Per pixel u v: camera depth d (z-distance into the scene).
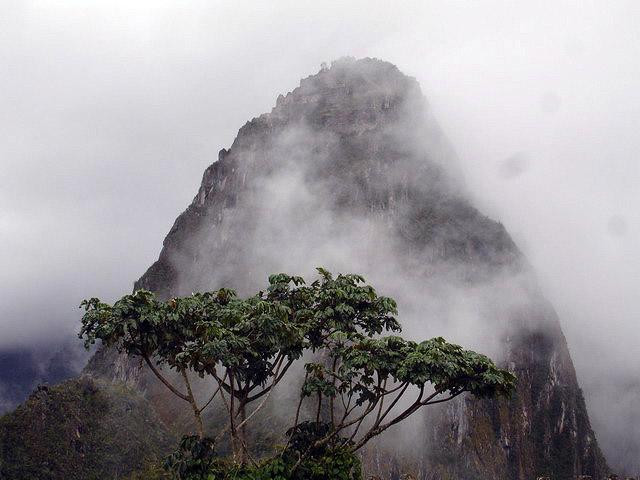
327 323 15.70
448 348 13.72
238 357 14.09
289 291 16.48
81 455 49.66
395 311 15.95
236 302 15.33
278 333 14.21
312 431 15.43
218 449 49.06
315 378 14.98
